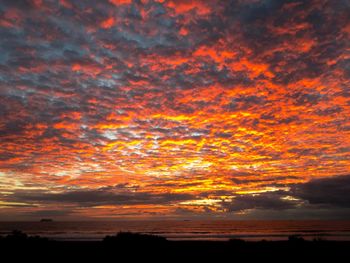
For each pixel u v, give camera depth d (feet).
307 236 178.60
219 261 61.52
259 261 61.16
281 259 63.26
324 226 369.30
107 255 66.49
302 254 68.90
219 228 324.39
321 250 74.54
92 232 236.84
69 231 249.34
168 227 355.15
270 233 221.46
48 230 268.00
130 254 67.92
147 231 254.68
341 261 60.64
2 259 60.54
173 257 65.67
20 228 308.81
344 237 167.43
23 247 73.67
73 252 69.46
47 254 66.49
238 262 60.18
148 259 63.00
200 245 85.25
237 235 197.47
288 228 313.53
